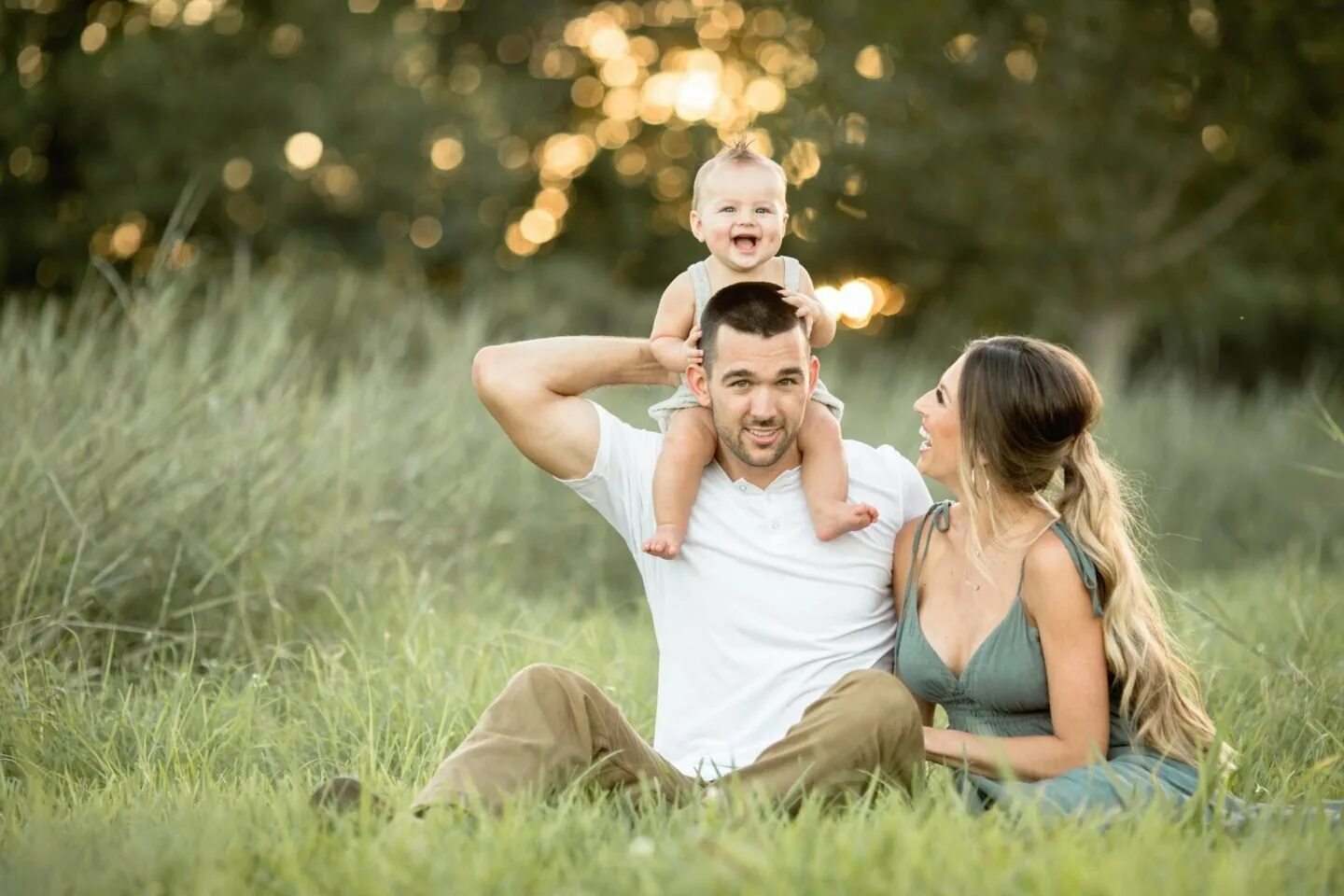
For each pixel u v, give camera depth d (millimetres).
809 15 36594
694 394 7039
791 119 36250
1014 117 34188
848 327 39062
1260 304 43750
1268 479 20891
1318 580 11211
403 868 5199
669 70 46250
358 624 10953
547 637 10773
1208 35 32750
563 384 7328
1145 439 21672
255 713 8516
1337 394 24891
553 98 45562
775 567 6859
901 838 5223
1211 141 34406
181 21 36094
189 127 34375
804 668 6773
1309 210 34594
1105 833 5660
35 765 7520
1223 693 8820
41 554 9773
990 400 6570
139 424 11164
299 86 35469
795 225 37375
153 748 7773
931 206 36312
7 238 33844
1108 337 36656
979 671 6551
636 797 6395
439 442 14648
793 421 6730
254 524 11047
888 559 7043
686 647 6926
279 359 14531
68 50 34688
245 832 5973
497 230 40500
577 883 5098
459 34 44594
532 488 15469
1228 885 4848
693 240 45469
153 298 13203
